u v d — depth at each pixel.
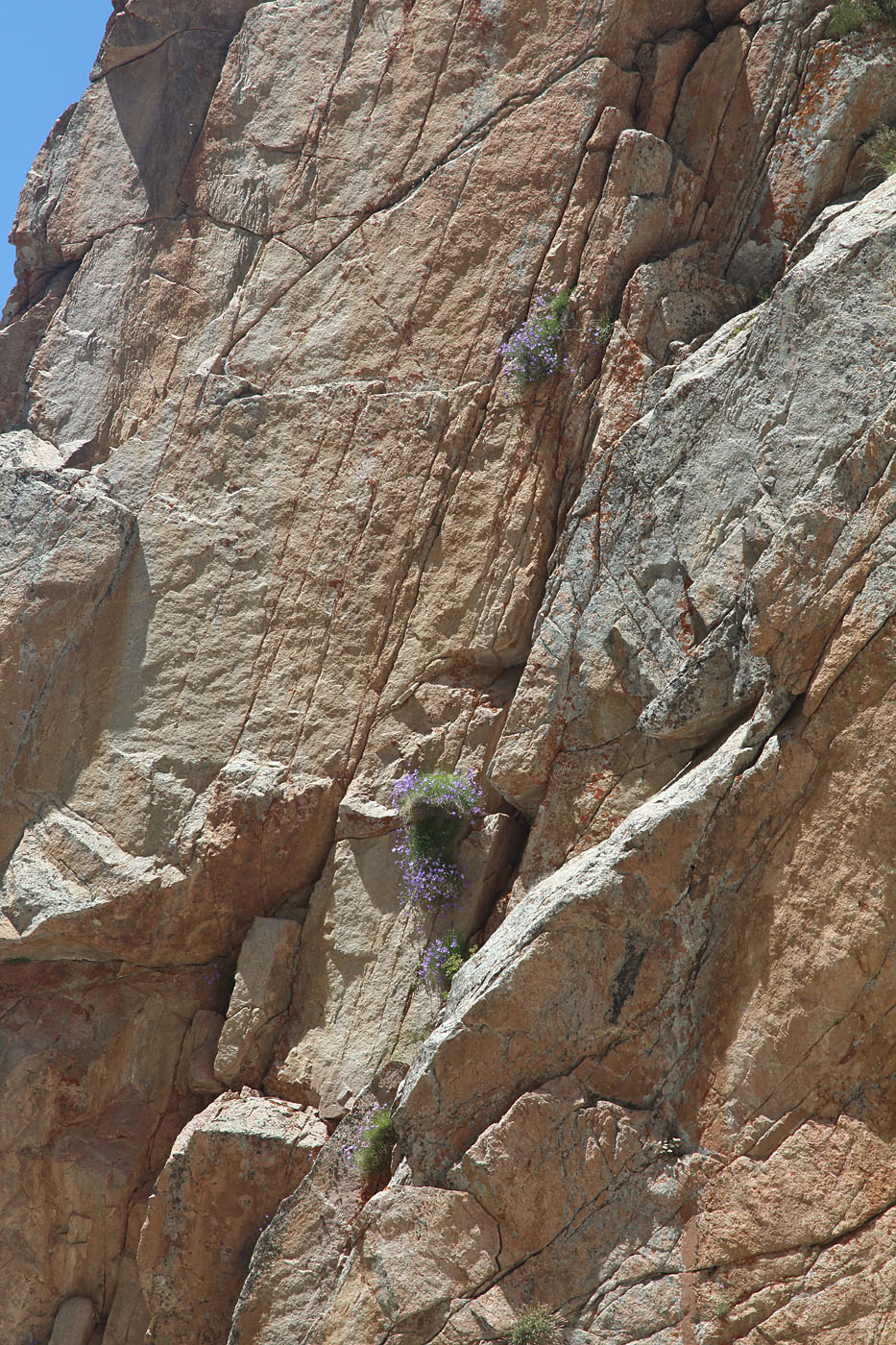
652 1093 8.58
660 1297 8.16
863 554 8.52
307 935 11.16
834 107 11.13
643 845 8.75
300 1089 10.64
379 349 12.05
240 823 11.31
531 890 9.75
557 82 11.80
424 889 10.60
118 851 11.60
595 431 11.02
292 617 11.75
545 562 11.02
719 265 11.52
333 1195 9.68
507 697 10.98
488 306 11.66
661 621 9.91
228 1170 10.30
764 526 9.34
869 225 9.34
